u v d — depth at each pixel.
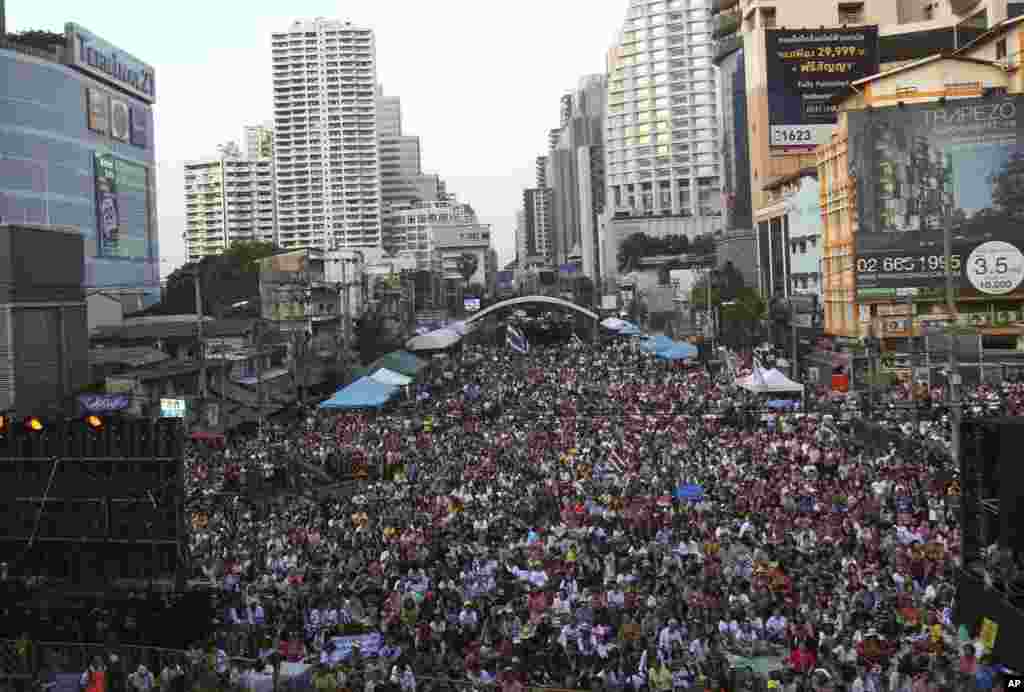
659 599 24.94
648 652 21.95
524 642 23.14
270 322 80.75
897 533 29.33
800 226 96.00
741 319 100.94
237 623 25.30
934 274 74.81
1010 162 73.94
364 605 26.12
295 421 62.31
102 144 127.81
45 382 49.50
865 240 75.69
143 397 45.62
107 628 23.62
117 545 24.20
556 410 60.22
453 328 121.69
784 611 23.84
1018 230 73.88
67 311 51.28
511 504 35.75
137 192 137.62
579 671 22.28
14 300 47.69
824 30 107.56
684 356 85.50
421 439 50.84
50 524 24.44
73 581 24.36
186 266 122.12
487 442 48.97
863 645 21.08
